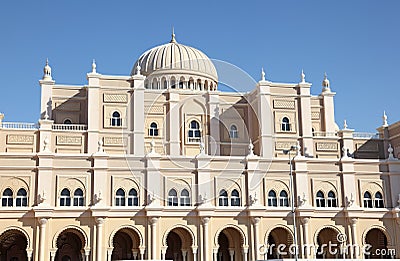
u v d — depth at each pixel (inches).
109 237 2161.7
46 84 2529.5
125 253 2534.5
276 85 2657.5
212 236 2247.8
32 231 2114.9
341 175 2466.8
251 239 2273.6
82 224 2151.8
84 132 2400.3
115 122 2480.3
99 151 2242.9
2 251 2423.7
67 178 2192.4
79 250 2472.9
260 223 2301.9
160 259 2180.1
